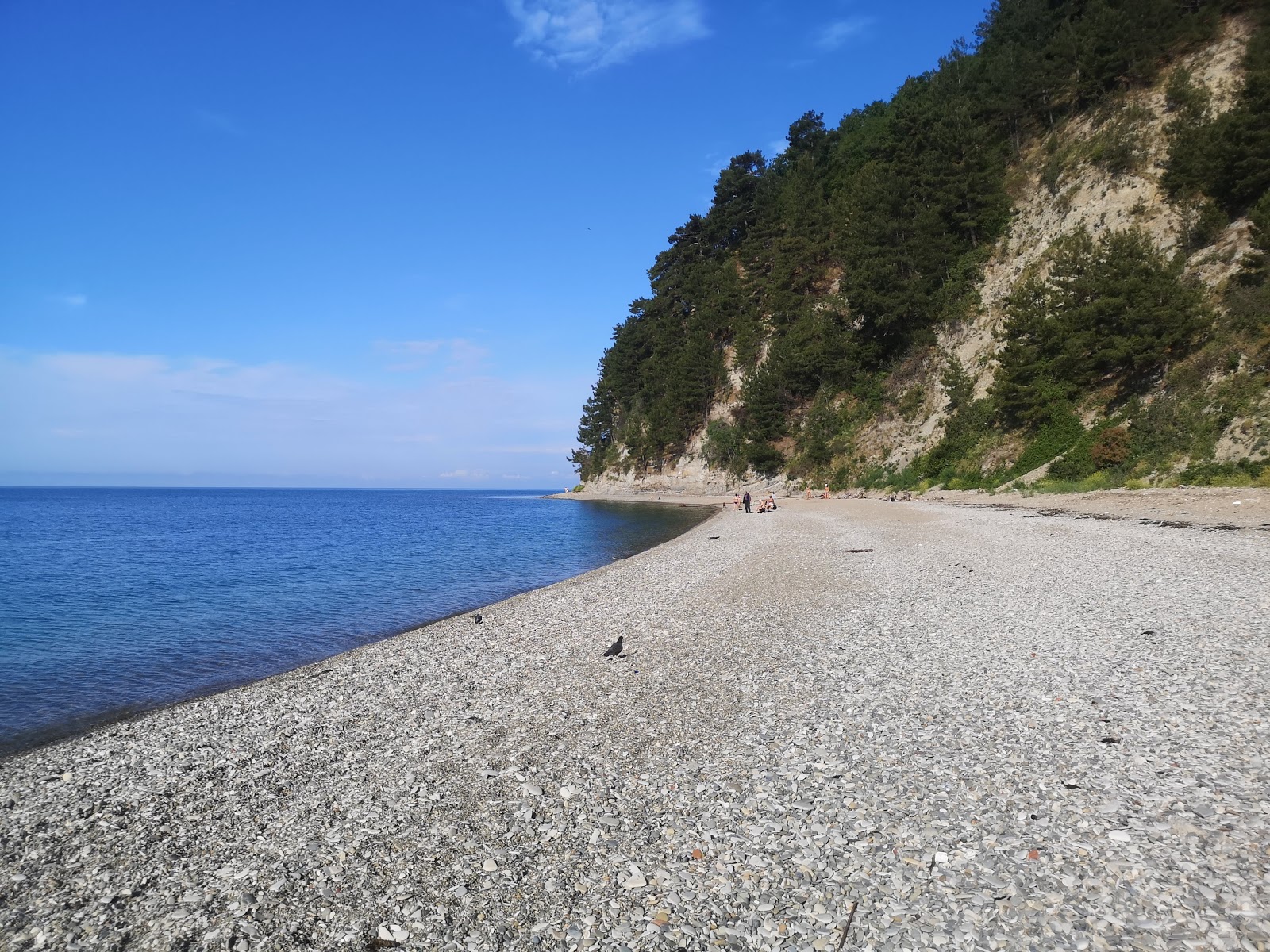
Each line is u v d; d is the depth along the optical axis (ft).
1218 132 132.98
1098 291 136.36
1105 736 22.90
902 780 21.15
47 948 15.62
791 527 120.16
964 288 196.95
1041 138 202.49
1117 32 181.68
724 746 25.27
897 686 30.53
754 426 258.98
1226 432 105.29
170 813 22.56
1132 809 18.07
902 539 88.94
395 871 18.19
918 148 218.79
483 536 156.76
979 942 13.66
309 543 141.49
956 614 44.42
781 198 309.42
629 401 373.81
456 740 27.94
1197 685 26.86
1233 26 165.78
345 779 24.58
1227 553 56.65
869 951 13.67
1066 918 14.06
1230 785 18.74
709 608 52.65
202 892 17.75
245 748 28.37
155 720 32.81
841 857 17.21
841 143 311.06
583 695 33.09
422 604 68.49
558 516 230.89
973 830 17.85
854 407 223.51
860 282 209.56
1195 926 13.42
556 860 18.20
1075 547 68.33
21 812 23.16
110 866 19.31
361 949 15.08
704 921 15.17
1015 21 230.89
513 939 15.02
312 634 55.06
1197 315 118.01
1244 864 15.21
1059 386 144.77
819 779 21.72
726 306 305.73
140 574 93.09
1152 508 92.89
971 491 153.48
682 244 365.81
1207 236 131.64
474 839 19.60
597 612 55.06
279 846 19.98
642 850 18.35
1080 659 31.99
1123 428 121.49
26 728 33.60
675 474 317.83
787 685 32.09
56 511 336.08
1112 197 161.99
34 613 64.64
